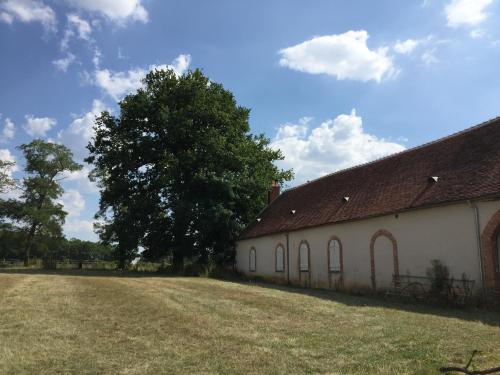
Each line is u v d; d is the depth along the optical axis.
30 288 21.16
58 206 65.06
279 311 14.86
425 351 9.25
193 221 39.03
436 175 21.86
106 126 41.28
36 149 63.62
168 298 18.00
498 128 21.11
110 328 11.71
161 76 42.72
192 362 8.60
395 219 22.16
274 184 44.97
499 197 17.11
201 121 40.56
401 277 21.25
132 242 40.06
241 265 41.12
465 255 18.36
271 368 8.22
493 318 14.18
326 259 27.53
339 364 8.42
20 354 9.09
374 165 29.53
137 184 40.75
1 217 62.62
